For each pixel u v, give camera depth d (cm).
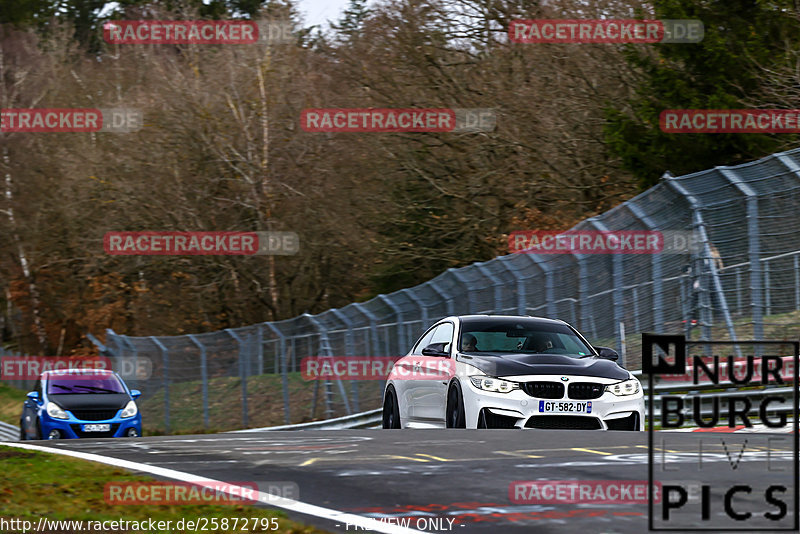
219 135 15150
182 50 16488
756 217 6062
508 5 13162
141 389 12875
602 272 6806
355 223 14900
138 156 15488
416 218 13975
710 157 10225
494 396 4419
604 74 12788
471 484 2773
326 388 9644
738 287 6216
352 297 15938
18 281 19400
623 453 3359
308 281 15875
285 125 15250
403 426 5269
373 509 2447
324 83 15375
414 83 13588
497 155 13200
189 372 11925
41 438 7650
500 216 13250
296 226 15200
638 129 10575
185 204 15325
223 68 15588
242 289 16025
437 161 13638
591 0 12769
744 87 10412
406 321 8688
